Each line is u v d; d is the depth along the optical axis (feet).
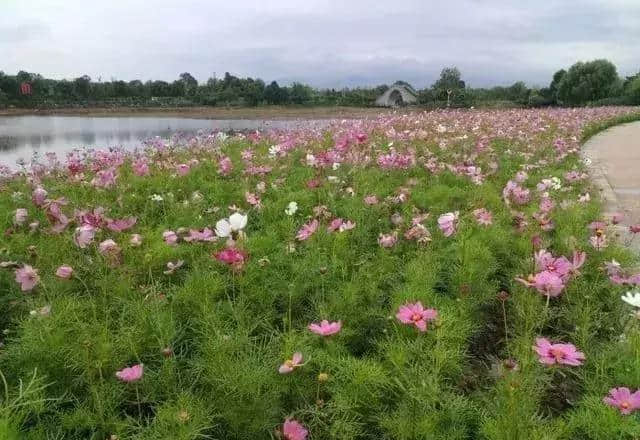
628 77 180.34
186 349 7.75
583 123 50.31
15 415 5.96
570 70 184.34
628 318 8.85
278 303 9.48
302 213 14.35
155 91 230.27
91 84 225.56
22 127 94.94
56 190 16.76
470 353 8.59
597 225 11.49
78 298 8.68
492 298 9.83
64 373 7.04
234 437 6.40
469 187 17.52
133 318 8.02
